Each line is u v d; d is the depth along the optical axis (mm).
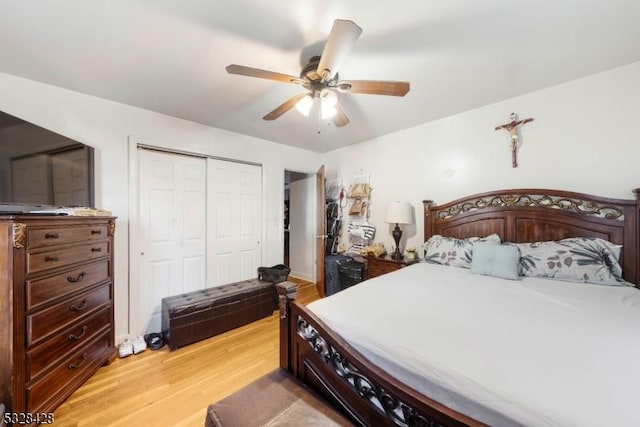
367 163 3623
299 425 960
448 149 2811
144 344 2270
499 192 2424
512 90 2225
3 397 1240
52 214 1585
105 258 1994
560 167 2168
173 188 2758
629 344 972
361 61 1729
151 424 1459
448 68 1847
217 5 1237
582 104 2057
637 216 1819
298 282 4414
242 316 2764
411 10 1287
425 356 924
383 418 948
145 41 1506
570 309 1320
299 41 1505
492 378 794
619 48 1660
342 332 1185
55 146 1770
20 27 1368
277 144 3713
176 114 2617
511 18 1361
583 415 648
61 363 1536
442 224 2781
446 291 1633
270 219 3619
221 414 1020
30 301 1341
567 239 2021
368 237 3494
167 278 2703
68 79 1925
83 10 1257
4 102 1826
